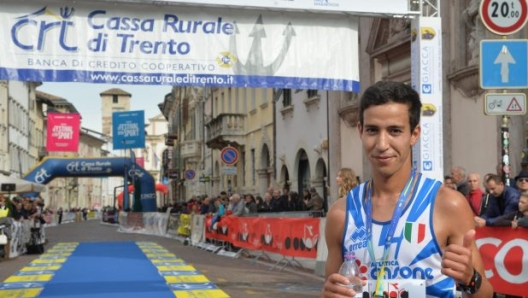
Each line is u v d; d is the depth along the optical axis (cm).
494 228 768
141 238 2702
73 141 3747
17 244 1755
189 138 5459
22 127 5522
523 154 1016
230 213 1742
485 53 759
